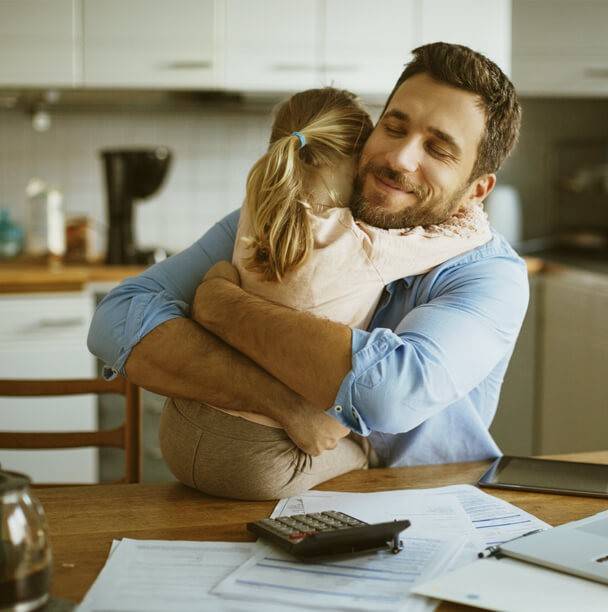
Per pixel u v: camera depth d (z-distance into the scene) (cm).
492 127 121
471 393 133
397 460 131
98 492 117
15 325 271
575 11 341
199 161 347
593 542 96
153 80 306
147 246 345
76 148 337
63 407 277
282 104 133
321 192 120
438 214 122
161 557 95
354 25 313
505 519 107
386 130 120
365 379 106
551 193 376
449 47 121
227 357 115
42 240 311
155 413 280
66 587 88
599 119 376
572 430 302
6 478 80
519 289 123
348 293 116
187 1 304
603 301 280
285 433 115
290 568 92
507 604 82
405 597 86
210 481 114
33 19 298
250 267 118
